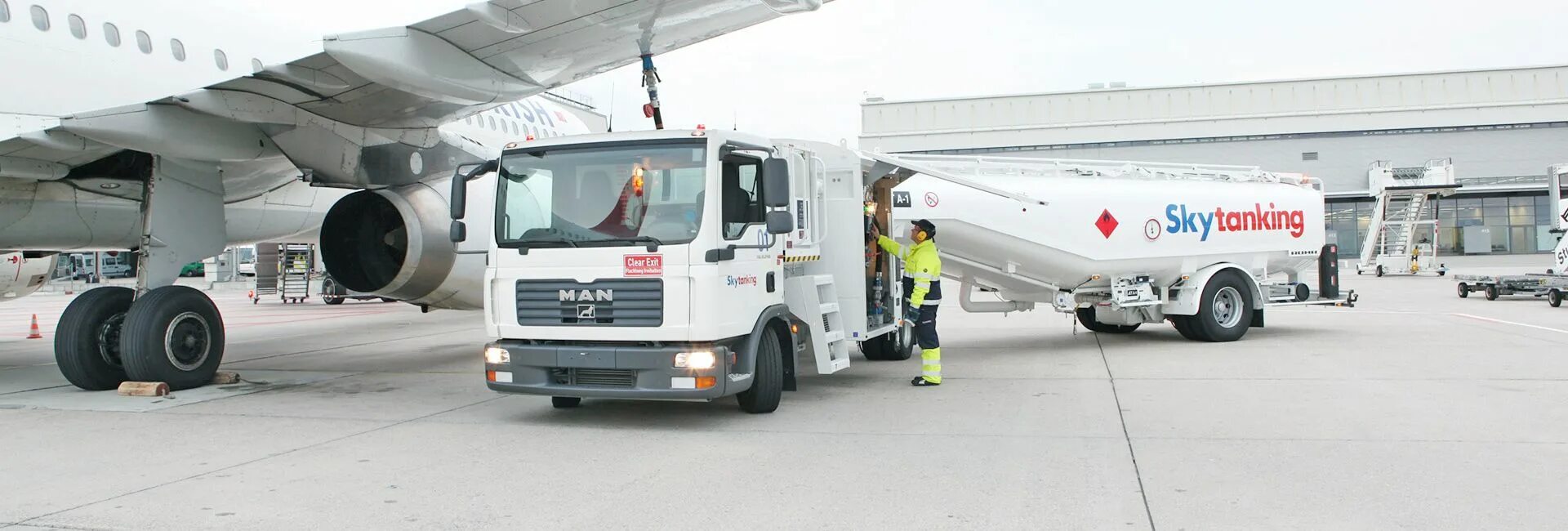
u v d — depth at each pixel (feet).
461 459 19.02
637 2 23.67
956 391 27.40
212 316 29.45
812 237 26.91
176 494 16.21
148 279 28.12
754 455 19.19
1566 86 141.90
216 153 27.73
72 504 15.57
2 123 24.47
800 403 25.62
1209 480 16.57
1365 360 32.73
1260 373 29.96
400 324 62.23
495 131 43.65
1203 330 39.68
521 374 22.35
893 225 34.40
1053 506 15.08
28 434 21.66
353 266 32.91
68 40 26.16
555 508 15.37
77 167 28.89
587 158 22.26
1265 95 146.72
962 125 151.64
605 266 21.58
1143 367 32.09
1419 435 19.99
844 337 27.50
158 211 28.37
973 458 18.56
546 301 22.09
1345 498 15.24
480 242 32.73
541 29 25.07
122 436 21.39
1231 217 41.73
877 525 14.20
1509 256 144.36
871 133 153.69
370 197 32.42
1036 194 37.42
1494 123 142.51
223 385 30.09
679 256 21.17
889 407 24.82
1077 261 38.22
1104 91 149.07
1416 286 89.66
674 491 16.42
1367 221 146.10
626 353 21.50
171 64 28.99
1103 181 39.73
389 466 18.44
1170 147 148.05
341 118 29.48
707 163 21.47
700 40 27.66
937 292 28.84
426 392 28.68
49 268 49.49
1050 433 20.93
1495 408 23.11
